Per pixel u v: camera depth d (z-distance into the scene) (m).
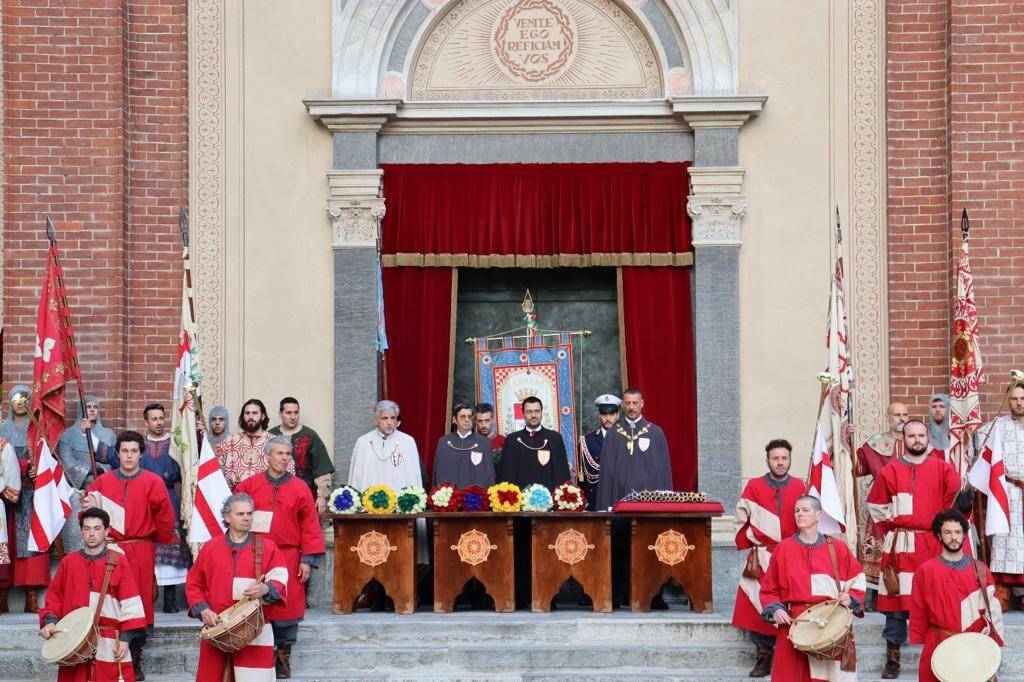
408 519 12.62
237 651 10.25
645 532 12.67
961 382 13.69
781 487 11.72
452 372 15.10
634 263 15.07
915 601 10.44
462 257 15.10
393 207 15.22
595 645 11.96
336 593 12.62
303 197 15.30
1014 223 14.61
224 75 15.37
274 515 11.78
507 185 15.18
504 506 12.59
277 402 15.17
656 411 14.99
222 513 10.52
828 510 11.97
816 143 15.20
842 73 15.23
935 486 11.77
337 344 15.09
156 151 15.23
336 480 14.95
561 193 15.16
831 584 10.20
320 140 15.34
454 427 14.03
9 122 14.95
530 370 15.52
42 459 13.00
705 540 12.65
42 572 13.47
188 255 14.10
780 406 15.01
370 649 11.80
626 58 15.48
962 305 13.75
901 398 14.85
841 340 13.49
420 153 15.42
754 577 11.55
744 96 14.96
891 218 14.99
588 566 12.62
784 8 15.29
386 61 15.42
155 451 13.58
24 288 14.86
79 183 14.95
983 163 14.67
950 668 9.76
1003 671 11.80
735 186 15.05
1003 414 14.46
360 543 12.61
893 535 11.82
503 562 12.66
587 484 14.66
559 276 15.77
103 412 14.74
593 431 14.64
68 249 14.89
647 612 12.61
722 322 15.01
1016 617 12.59
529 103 15.22
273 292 15.24
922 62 15.07
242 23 15.41
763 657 11.41
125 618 10.72
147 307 15.09
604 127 15.35
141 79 15.26
